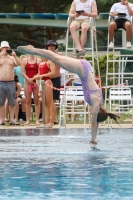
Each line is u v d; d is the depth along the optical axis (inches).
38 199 410.0
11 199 411.5
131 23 1053.8
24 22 2110.0
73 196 417.7
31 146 707.4
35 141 763.4
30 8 2689.5
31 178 485.4
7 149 677.9
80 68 650.8
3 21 2127.2
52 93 999.0
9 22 2119.8
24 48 655.8
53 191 434.6
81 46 987.3
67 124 1080.8
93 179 477.4
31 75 1034.7
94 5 999.6
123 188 441.4
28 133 884.6
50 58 655.8
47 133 881.5
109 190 434.9
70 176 492.1
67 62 653.3
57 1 2583.7
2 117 1058.1
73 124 1079.0
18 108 1143.0
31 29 2694.4
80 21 995.3
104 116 663.8
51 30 2701.8
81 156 610.5
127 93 1006.4
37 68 1034.7
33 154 632.4
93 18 999.0
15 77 1128.2
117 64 1621.6
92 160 580.1
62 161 575.8
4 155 626.5
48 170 522.6
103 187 445.7
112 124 1062.4
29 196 419.8
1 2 2571.4
